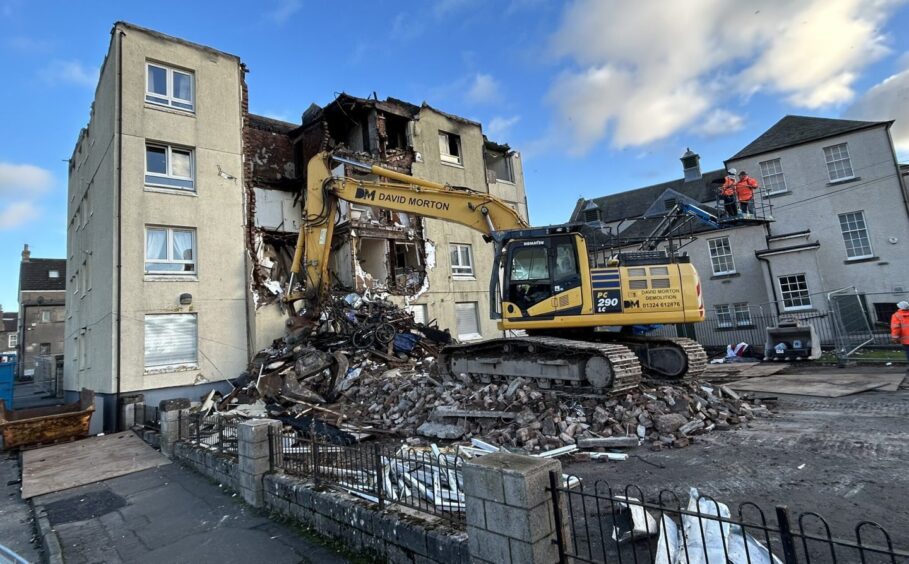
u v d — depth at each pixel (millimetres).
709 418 8047
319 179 13766
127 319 14125
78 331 18750
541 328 10188
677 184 32125
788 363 16547
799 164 23109
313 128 21484
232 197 16750
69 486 7895
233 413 11242
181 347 15133
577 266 9992
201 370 15195
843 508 4480
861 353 16672
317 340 15211
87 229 17781
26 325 48188
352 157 19891
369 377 12617
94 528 5984
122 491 7453
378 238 20219
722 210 18500
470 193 12391
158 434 10445
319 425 9266
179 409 9789
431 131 23188
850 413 8430
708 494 5023
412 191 12781
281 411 10898
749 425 7961
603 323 9789
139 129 15117
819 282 20797
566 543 3396
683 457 6430
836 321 19078
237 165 17078
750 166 24297
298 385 12000
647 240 15688
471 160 24594
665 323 9867
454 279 22250
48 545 5426
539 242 10281
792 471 5566
